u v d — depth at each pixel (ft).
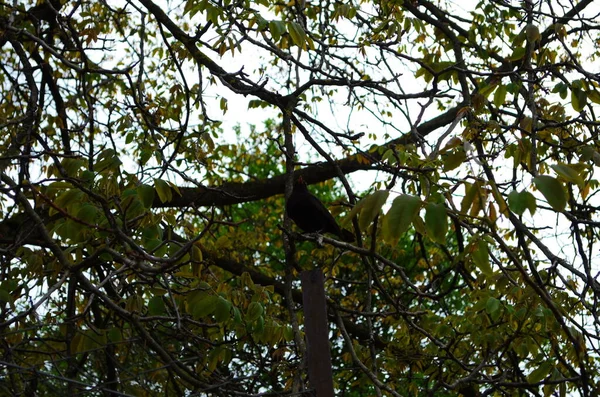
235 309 14.75
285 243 17.78
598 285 17.24
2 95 27.81
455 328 19.19
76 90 27.04
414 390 20.95
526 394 19.01
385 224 7.82
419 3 27.02
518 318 15.94
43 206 15.96
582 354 14.08
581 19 18.13
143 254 12.99
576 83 16.14
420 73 21.09
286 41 22.48
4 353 15.38
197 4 17.66
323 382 13.03
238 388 17.78
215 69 19.85
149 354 18.15
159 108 22.20
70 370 17.63
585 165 11.01
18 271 15.79
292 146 19.47
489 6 27.68
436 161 14.60
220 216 31.12
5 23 18.74
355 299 30.53
